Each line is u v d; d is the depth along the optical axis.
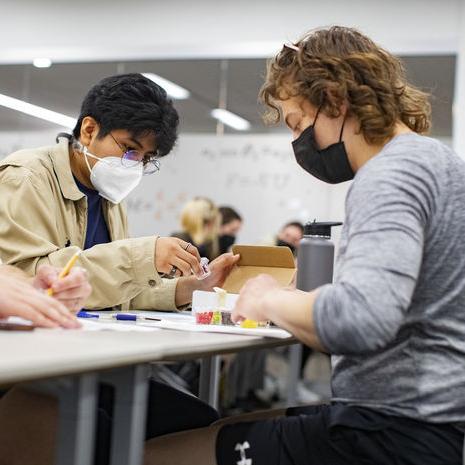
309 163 1.22
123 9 4.66
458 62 4.03
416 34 4.14
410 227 0.94
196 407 1.39
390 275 0.91
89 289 1.30
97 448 1.12
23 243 1.67
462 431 0.98
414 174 0.98
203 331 1.21
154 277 1.61
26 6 4.80
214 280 1.68
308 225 1.46
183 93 4.54
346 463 1.03
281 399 4.43
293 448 1.07
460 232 0.99
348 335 0.92
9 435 1.14
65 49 4.72
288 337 1.19
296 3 4.35
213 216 4.37
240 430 1.12
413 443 0.98
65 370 0.73
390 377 1.01
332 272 1.40
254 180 4.34
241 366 4.14
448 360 0.99
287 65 1.22
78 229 1.90
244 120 4.40
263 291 1.14
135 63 4.65
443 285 0.99
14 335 0.93
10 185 1.75
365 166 1.03
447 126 4.01
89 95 1.89
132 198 4.51
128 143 1.85
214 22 4.49
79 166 1.93
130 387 0.89
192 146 4.46
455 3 4.09
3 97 4.77
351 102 1.13
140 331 1.13
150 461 1.19
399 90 1.16
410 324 1.00
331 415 1.05
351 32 1.21
